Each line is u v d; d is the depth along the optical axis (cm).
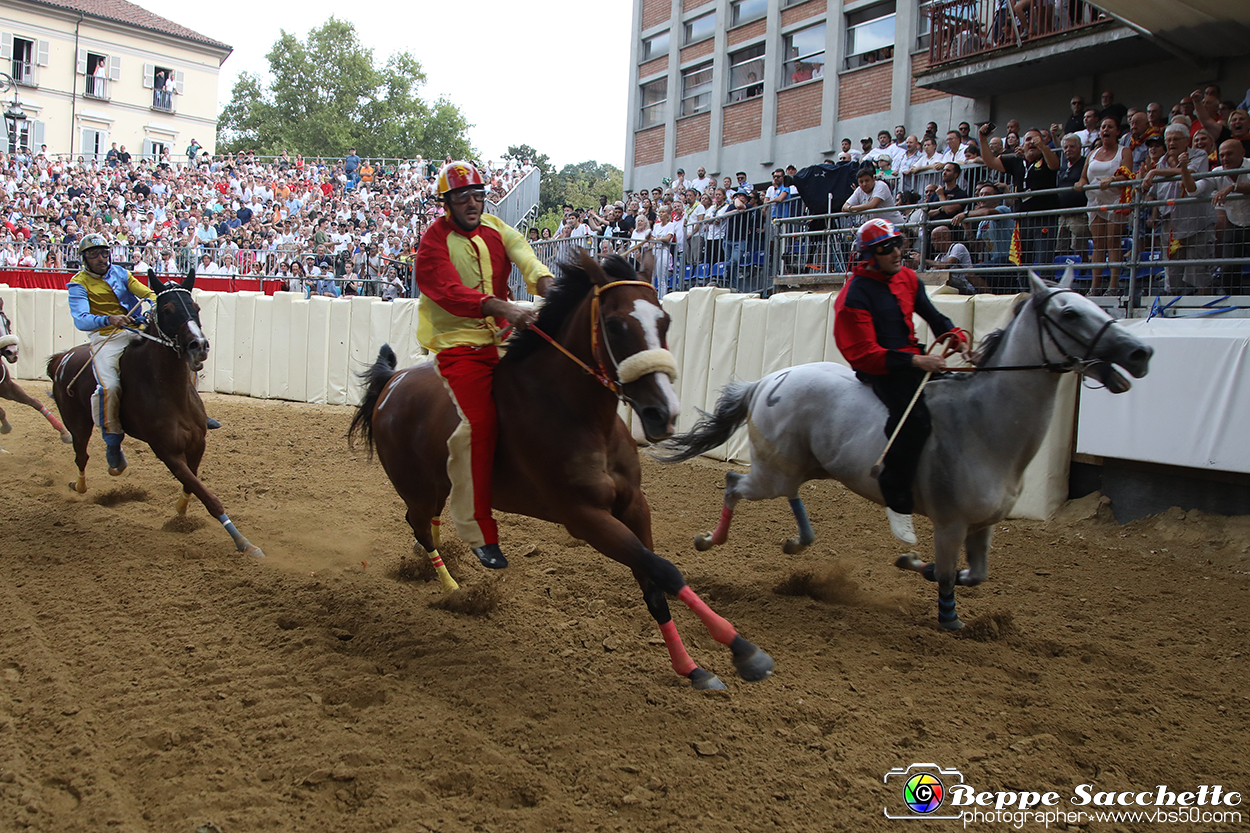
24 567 587
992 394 473
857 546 683
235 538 638
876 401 516
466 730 374
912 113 1614
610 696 412
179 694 406
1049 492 742
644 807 323
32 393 1573
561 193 6494
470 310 409
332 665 443
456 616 518
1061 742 378
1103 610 545
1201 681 443
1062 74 1314
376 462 1008
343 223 2381
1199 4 959
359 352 1469
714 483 918
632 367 361
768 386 573
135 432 666
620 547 385
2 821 310
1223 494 661
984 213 923
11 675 424
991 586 589
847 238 1077
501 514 753
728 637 366
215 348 1631
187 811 316
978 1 1341
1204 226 762
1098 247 834
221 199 2800
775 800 330
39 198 2670
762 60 1975
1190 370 662
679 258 1333
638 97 2395
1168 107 1210
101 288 686
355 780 336
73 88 4241
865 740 373
